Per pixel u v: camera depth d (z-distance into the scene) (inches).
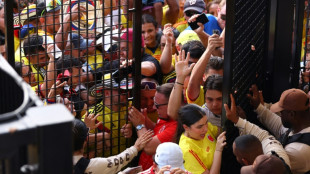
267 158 249.8
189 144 291.3
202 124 288.5
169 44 376.5
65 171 100.8
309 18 390.6
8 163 98.7
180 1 502.3
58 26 385.4
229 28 287.7
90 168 277.1
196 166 287.3
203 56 329.1
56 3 372.5
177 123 302.0
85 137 276.4
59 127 99.2
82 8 369.7
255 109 337.4
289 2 338.6
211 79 315.9
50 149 99.3
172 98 322.0
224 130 305.3
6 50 289.3
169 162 258.4
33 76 345.4
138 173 272.8
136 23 312.2
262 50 346.6
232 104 300.7
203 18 386.3
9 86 118.2
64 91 329.4
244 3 302.7
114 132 337.1
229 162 321.1
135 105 328.8
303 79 364.2
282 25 342.3
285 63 350.0
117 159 293.3
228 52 291.9
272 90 355.3
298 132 297.7
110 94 327.9
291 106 294.4
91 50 372.2
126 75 323.0
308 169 290.2
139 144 312.3
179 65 321.4
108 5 410.3
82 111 336.5
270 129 333.4
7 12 284.2
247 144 271.1
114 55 366.6
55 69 311.4
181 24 472.7
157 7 452.1
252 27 322.0
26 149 105.7
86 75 326.6
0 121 100.0
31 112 102.1
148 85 357.1
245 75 324.5
